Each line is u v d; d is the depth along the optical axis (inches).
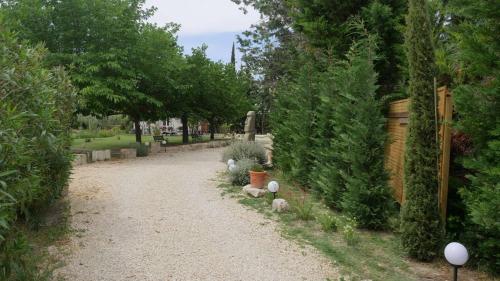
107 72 554.3
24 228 203.2
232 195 317.7
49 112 166.6
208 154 685.9
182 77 797.9
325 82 309.6
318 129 313.7
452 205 196.5
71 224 224.1
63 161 230.8
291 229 226.8
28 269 132.3
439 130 185.3
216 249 191.8
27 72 147.6
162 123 1701.5
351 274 163.3
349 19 350.3
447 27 246.2
